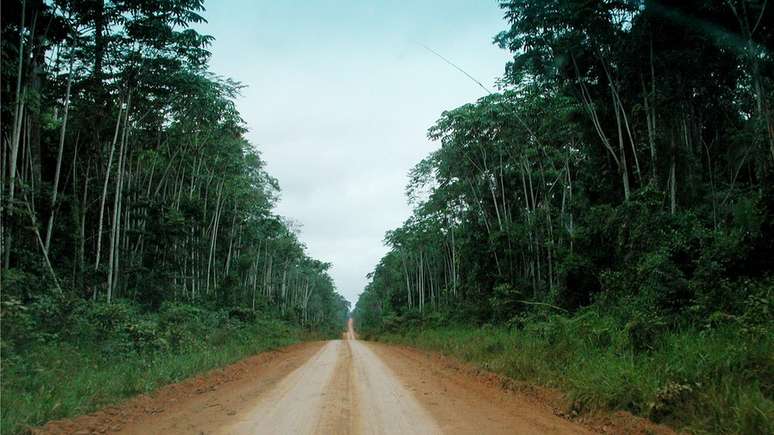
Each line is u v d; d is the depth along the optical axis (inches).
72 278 775.7
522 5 751.7
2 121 677.9
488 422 295.1
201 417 310.8
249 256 1958.7
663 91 717.3
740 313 412.8
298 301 3400.6
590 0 684.1
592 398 315.9
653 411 276.5
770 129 543.8
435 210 1604.3
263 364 722.8
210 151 1360.7
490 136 1135.6
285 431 271.1
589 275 758.5
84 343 506.0
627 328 404.8
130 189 1020.5
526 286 1066.1
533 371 458.9
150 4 754.8
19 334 420.2
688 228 587.5
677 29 681.6
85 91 836.6
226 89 1086.4
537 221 1096.2
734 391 261.3
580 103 831.7
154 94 936.9
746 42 598.5
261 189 1733.5
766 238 476.4
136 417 310.3
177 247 1263.5
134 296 989.8
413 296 2628.0
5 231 615.8
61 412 297.7
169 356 570.3
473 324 1130.7
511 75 895.1
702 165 836.0
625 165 738.2
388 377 543.5
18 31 692.7
